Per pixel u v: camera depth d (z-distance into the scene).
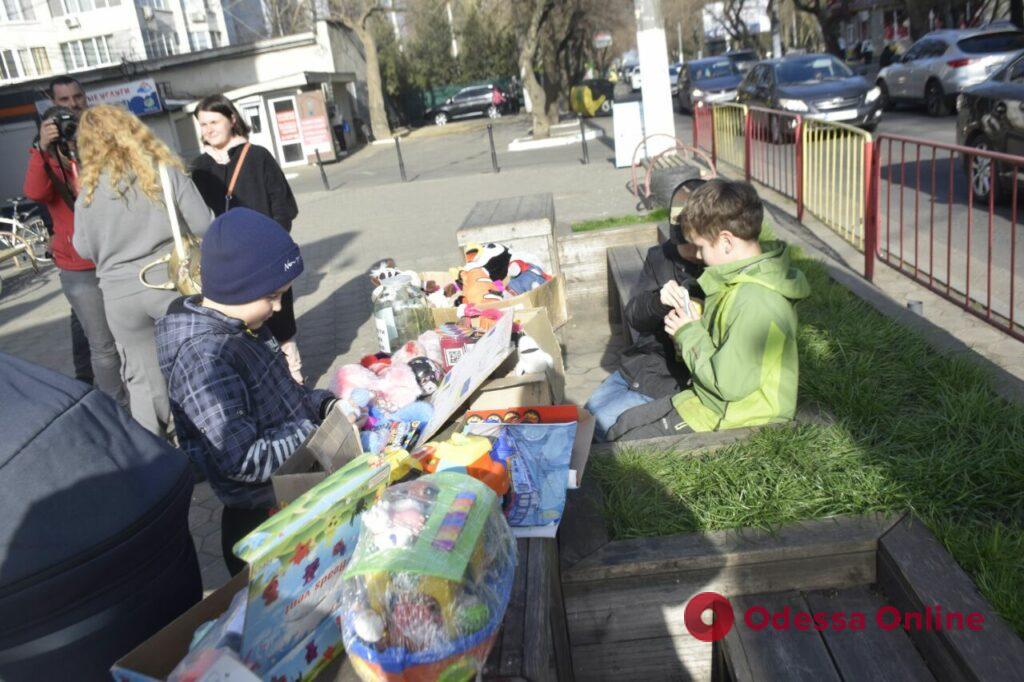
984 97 8.38
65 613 1.69
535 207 6.25
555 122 28.86
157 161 3.68
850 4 35.22
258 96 27.33
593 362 5.59
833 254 6.46
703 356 3.05
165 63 30.48
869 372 3.43
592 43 39.06
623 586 2.43
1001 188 8.07
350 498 1.72
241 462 2.22
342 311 7.36
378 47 44.31
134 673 1.56
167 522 1.87
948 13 29.20
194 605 1.87
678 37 66.44
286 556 1.58
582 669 2.54
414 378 2.99
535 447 2.56
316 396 2.75
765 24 58.66
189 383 2.23
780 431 2.92
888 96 19.59
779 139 8.80
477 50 46.88
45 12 41.91
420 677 1.54
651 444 3.00
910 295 5.55
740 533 2.46
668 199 8.42
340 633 1.73
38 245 14.09
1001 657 1.88
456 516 1.71
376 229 11.48
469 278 5.03
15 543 1.62
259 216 2.34
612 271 5.86
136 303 3.72
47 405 1.79
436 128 39.00
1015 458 2.62
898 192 9.46
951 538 2.29
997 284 5.89
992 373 3.42
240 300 2.29
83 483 1.74
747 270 2.97
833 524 2.43
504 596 1.71
